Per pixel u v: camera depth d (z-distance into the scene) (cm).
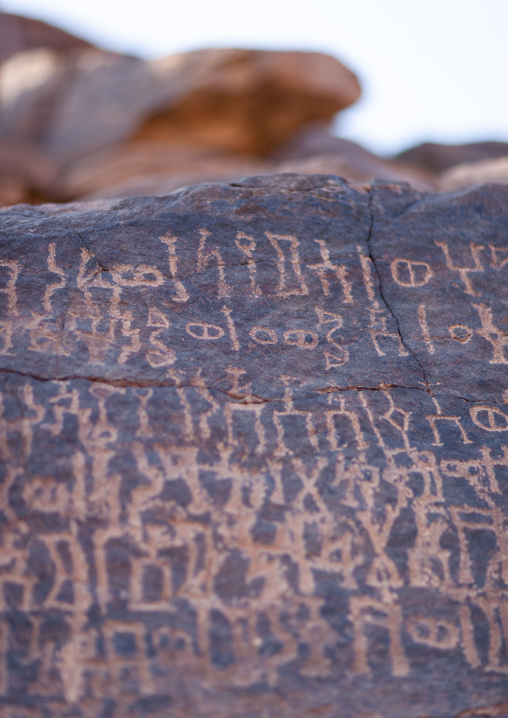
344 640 195
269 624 194
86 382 224
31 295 241
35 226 260
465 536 213
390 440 228
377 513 212
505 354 257
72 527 201
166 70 974
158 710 186
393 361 247
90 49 1253
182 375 231
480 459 228
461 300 266
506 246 281
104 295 245
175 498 207
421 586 204
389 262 270
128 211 268
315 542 205
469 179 499
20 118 1034
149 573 197
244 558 201
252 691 188
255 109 973
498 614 205
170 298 248
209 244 262
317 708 189
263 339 244
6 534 200
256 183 284
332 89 963
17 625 192
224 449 217
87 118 1005
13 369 223
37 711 185
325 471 218
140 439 215
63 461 209
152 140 988
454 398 242
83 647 190
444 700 194
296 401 231
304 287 258
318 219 274
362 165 636
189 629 192
